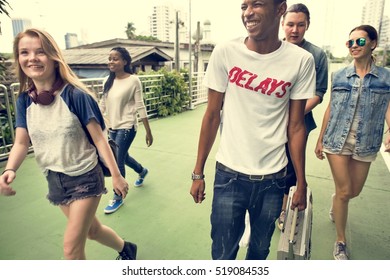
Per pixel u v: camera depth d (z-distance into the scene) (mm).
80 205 1614
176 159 4809
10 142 4945
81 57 14281
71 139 1562
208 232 2750
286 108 1520
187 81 9859
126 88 2902
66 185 1631
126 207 3205
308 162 4695
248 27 1353
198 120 8070
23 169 4324
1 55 5145
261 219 1621
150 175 4113
